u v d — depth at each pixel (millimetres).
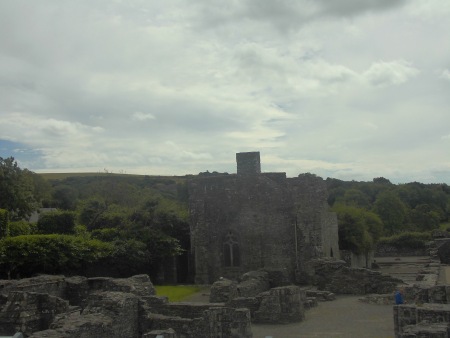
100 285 29359
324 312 29812
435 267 42781
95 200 59188
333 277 38344
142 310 22359
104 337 18906
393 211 102125
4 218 45125
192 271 50844
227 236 49906
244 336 21141
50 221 49219
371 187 138125
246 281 37875
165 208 53031
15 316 22875
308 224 48031
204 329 21500
